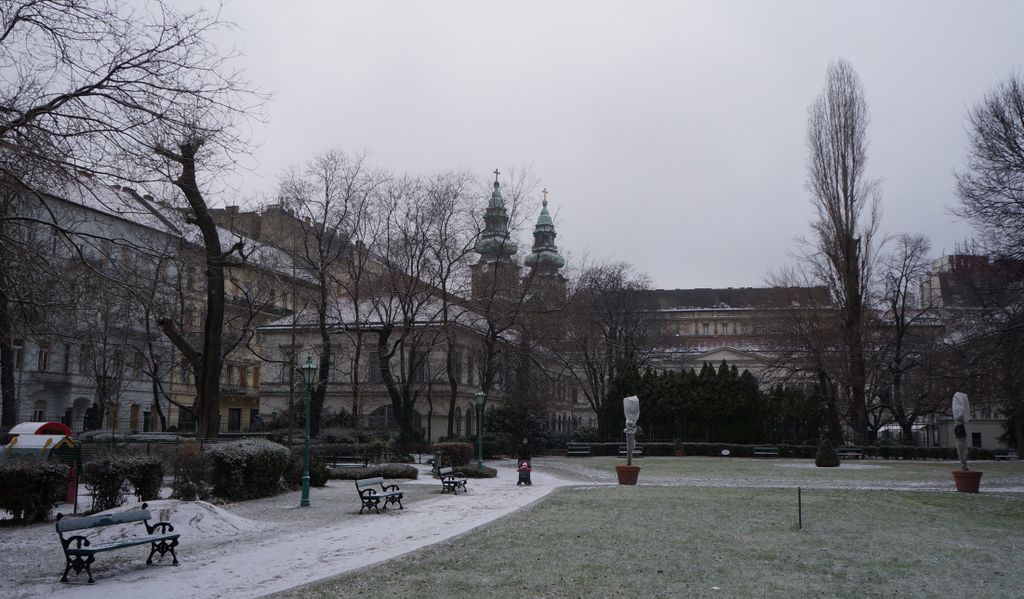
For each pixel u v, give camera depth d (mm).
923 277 60375
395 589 9852
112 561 11953
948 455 49531
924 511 19156
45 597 9555
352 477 29750
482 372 54094
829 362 53062
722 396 54938
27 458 17219
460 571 11000
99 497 17719
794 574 11016
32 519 16469
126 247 15469
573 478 32500
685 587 10109
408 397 46625
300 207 44000
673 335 82125
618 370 64812
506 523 16172
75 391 54844
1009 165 29859
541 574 10820
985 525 16609
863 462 45094
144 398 61812
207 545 13516
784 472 34625
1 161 12430
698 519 16891
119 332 43719
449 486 24297
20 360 48625
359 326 48375
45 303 14734
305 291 44688
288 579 10500
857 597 9703
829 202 51906
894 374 54938
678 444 52656
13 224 13656
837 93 52438
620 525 15836
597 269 67812
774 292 67250
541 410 57469
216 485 21391
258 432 46719
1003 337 27578
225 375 65812
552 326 52062
